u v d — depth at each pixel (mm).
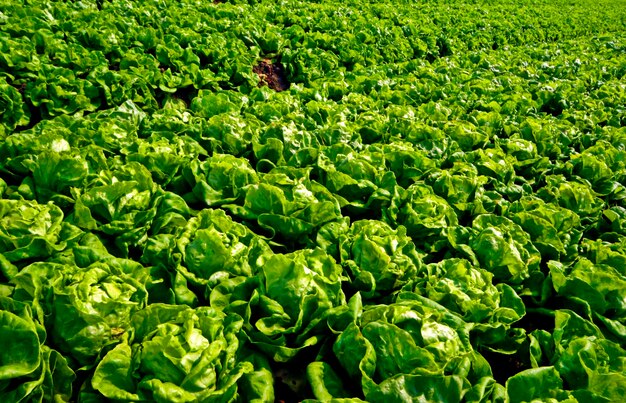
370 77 10742
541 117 9898
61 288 3561
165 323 3391
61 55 8820
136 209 4785
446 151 7438
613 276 4547
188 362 3131
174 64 10008
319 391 3465
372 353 3449
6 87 7500
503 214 6020
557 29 26141
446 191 6086
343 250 4633
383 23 16203
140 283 3859
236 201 5336
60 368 3328
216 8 13570
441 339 3572
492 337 4168
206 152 6395
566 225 5770
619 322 4523
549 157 8180
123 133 6301
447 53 16875
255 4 15602
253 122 7320
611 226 6379
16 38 8758
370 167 5898
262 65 11836
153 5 12797
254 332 3707
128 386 3191
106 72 8641
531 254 5148
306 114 8227
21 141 5391
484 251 4938
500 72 13266
